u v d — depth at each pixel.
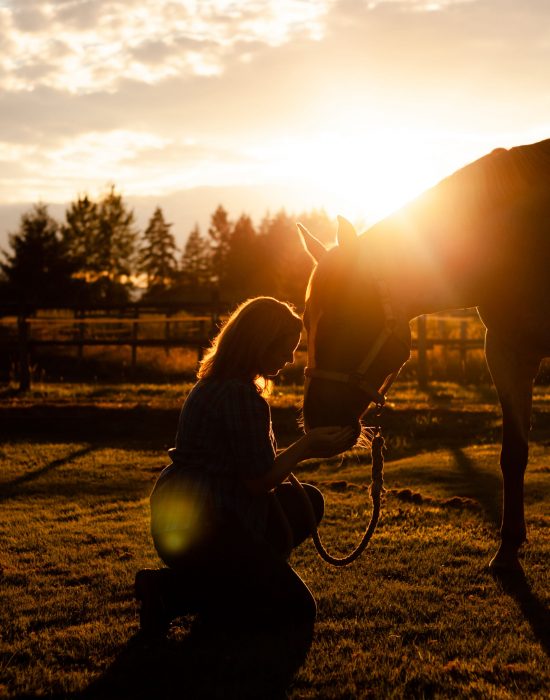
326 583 3.62
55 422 10.14
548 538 4.36
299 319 3.09
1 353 17.12
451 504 5.34
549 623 3.08
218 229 89.81
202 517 2.89
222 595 2.97
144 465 7.60
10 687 2.60
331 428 3.08
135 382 15.27
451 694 2.46
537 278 3.52
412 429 9.44
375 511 3.20
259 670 2.68
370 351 3.26
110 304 14.53
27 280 35.03
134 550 4.37
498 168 3.55
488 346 3.86
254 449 2.88
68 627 3.14
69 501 6.03
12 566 4.07
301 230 3.46
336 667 2.69
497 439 8.75
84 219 45.53
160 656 2.81
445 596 3.43
